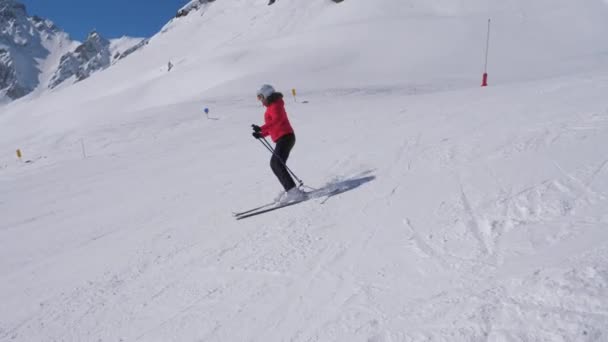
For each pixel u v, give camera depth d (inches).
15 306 143.8
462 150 211.6
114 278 152.3
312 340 95.0
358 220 158.2
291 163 290.2
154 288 138.4
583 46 1718.8
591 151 159.3
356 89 1085.1
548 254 100.0
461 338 80.6
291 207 192.4
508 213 130.3
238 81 1627.7
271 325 104.7
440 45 1919.3
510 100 334.6
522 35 1935.3
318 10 3656.5
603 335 69.5
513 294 87.9
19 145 700.0
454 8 2785.4
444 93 633.0
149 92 2171.5
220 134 586.2
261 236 163.8
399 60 1818.4
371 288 109.5
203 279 137.0
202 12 5349.4
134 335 114.2
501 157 183.2
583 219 113.2
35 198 342.0
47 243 213.5
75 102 3378.4
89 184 371.9
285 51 2190.0
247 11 4613.7
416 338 85.3
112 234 209.3
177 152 482.9
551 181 143.8
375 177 207.9
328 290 114.0
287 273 128.7
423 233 133.7
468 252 114.3
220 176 307.0
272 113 203.5
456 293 96.1
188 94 2022.6
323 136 388.8
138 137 662.5
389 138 295.9
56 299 143.9
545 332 74.5
